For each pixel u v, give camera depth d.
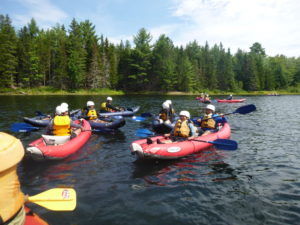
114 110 11.71
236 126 9.35
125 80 46.59
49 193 2.58
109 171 4.45
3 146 1.40
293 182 4.05
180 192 3.64
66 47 41.19
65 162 4.86
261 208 3.22
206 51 62.00
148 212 3.08
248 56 58.91
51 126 5.46
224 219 2.96
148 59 46.41
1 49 32.62
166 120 8.27
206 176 4.28
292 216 3.03
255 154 5.63
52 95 32.41
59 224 2.78
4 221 1.44
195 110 15.22
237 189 3.77
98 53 42.03
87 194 3.53
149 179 4.11
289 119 11.32
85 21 49.03
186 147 5.37
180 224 2.84
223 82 55.19
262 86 58.44
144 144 4.98
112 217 2.96
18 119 10.26
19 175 4.18
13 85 35.34
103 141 6.64
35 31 51.16
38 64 38.41
